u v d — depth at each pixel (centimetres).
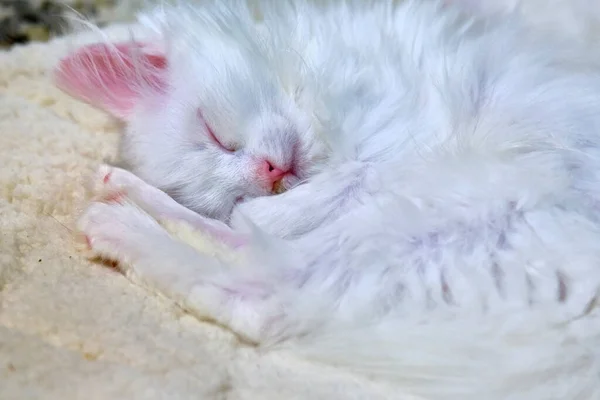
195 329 42
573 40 47
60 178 48
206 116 46
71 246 45
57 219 46
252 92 46
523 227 42
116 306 42
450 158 43
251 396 40
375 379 41
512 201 42
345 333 42
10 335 40
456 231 42
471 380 41
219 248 44
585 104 44
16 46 56
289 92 46
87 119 52
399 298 42
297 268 43
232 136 46
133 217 45
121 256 44
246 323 42
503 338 41
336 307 42
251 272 43
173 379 40
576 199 42
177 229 45
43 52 55
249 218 45
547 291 41
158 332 42
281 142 45
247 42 47
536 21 49
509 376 40
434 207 43
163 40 48
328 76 46
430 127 45
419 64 46
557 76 45
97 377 39
